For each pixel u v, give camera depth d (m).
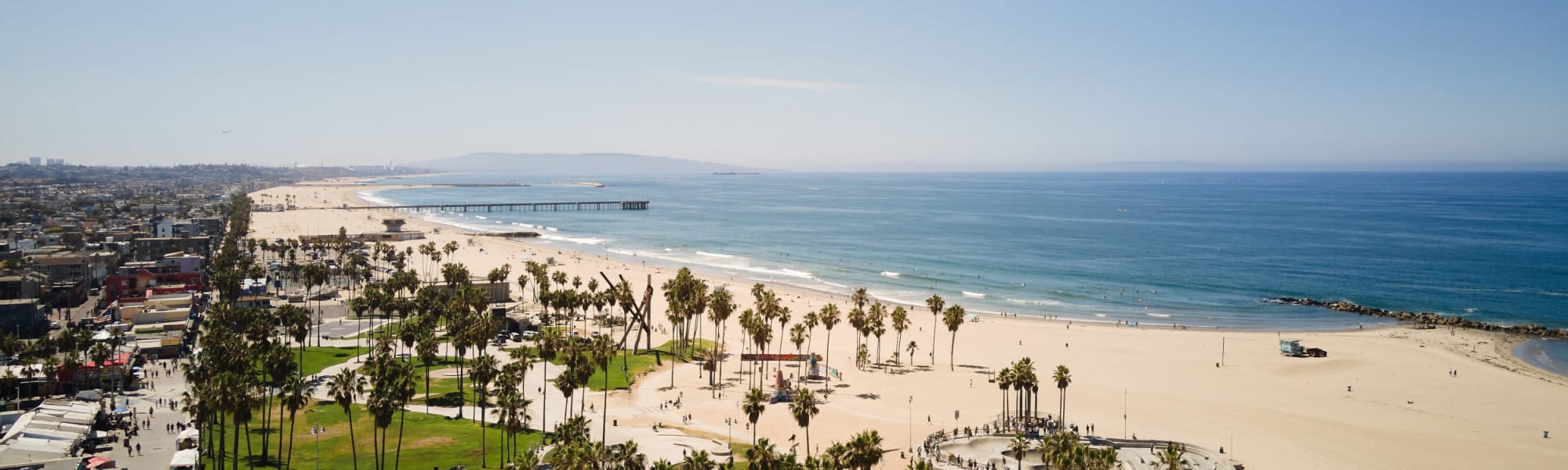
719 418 121.19
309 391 94.50
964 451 106.06
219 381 88.88
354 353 154.75
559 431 88.12
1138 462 102.94
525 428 110.31
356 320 189.62
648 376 145.50
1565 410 127.38
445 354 155.62
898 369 154.62
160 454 96.81
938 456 103.69
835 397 133.75
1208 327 195.50
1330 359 159.75
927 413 125.12
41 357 131.88
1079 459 87.69
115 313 183.00
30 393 118.31
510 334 174.38
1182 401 131.75
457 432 108.81
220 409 88.00
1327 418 122.94
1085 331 189.25
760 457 77.25
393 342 157.88
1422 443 112.12
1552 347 173.88
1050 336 183.25
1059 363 158.62
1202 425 119.69
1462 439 114.06
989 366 157.38
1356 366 154.25
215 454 96.56
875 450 79.12
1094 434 115.19
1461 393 136.25
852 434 114.69
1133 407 128.50
